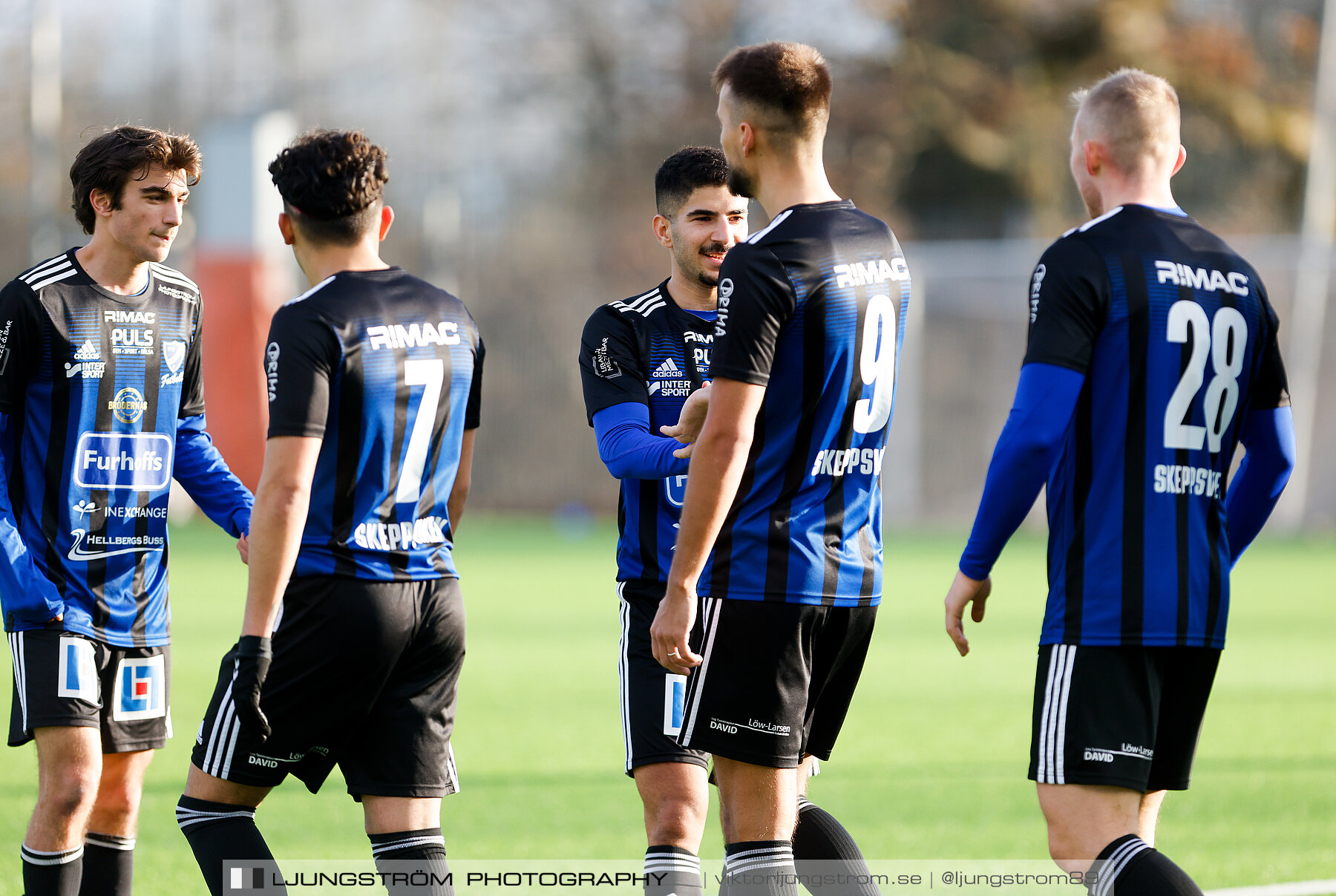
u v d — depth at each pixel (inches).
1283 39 4035.4
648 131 4328.3
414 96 4333.2
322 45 4416.8
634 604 579.2
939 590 1989.4
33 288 552.1
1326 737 1024.2
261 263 2955.2
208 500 605.6
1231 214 4055.1
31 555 552.1
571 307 3385.8
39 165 3277.6
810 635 488.4
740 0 4271.7
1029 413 462.6
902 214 4200.3
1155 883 436.8
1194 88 3996.1
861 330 481.1
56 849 533.3
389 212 527.5
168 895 617.0
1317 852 692.1
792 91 483.5
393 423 497.4
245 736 498.3
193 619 1633.9
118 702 565.0
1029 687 1269.7
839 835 561.0
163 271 593.3
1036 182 4116.6
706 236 588.4
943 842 723.4
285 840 725.3
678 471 540.4
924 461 3115.2
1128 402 468.4
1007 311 3112.7
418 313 507.8
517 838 733.3
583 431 3292.3
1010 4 4097.0
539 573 2199.8
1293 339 2893.7
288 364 480.1
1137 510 466.9
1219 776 883.4
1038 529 3061.0
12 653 548.4
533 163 4347.9
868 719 1111.6
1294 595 1983.3
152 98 4446.4
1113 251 471.2
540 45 4377.5
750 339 463.2
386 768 509.7
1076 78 4126.5
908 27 4141.2
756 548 480.4
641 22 4372.5
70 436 559.8
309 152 502.3
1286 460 512.4
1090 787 462.6
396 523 504.4
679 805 549.6
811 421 479.5
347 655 494.0
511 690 1244.5
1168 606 465.1
